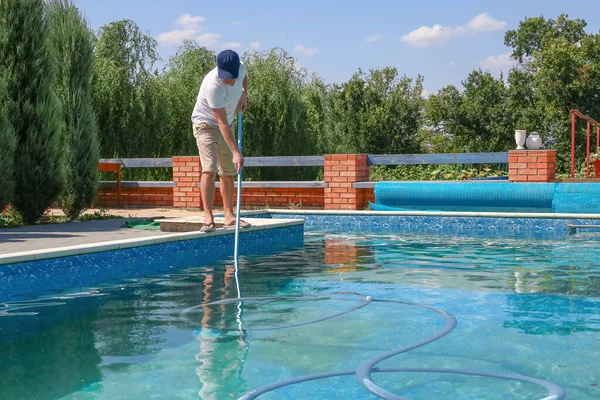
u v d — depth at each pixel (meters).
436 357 2.43
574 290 3.78
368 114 44.72
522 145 9.28
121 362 2.41
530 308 3.30
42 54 8.14
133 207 12.02
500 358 2.42
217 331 2.88
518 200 8.57
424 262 5.06
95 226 7.33
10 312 3.33
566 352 2.49
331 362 2.38
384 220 8.56
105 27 17.83
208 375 2.24
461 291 3.80
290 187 10.81
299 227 6.98
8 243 5.42
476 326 2.92
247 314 3.23
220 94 5.29
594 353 2.47
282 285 4.08
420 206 9.38
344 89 46.00
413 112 45.31
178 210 10.96
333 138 26.58
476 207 8.98
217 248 5.86
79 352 2.56
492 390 2.06
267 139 20.45
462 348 2.56
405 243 6.45
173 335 2.82
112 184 12.11
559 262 4.96
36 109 8.00
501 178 12.92
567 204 8.23
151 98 17.52
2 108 7.55
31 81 8.02
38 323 3.08
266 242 6.46
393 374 2.23
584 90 34.47
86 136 8.86
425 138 45.72
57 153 8.26
